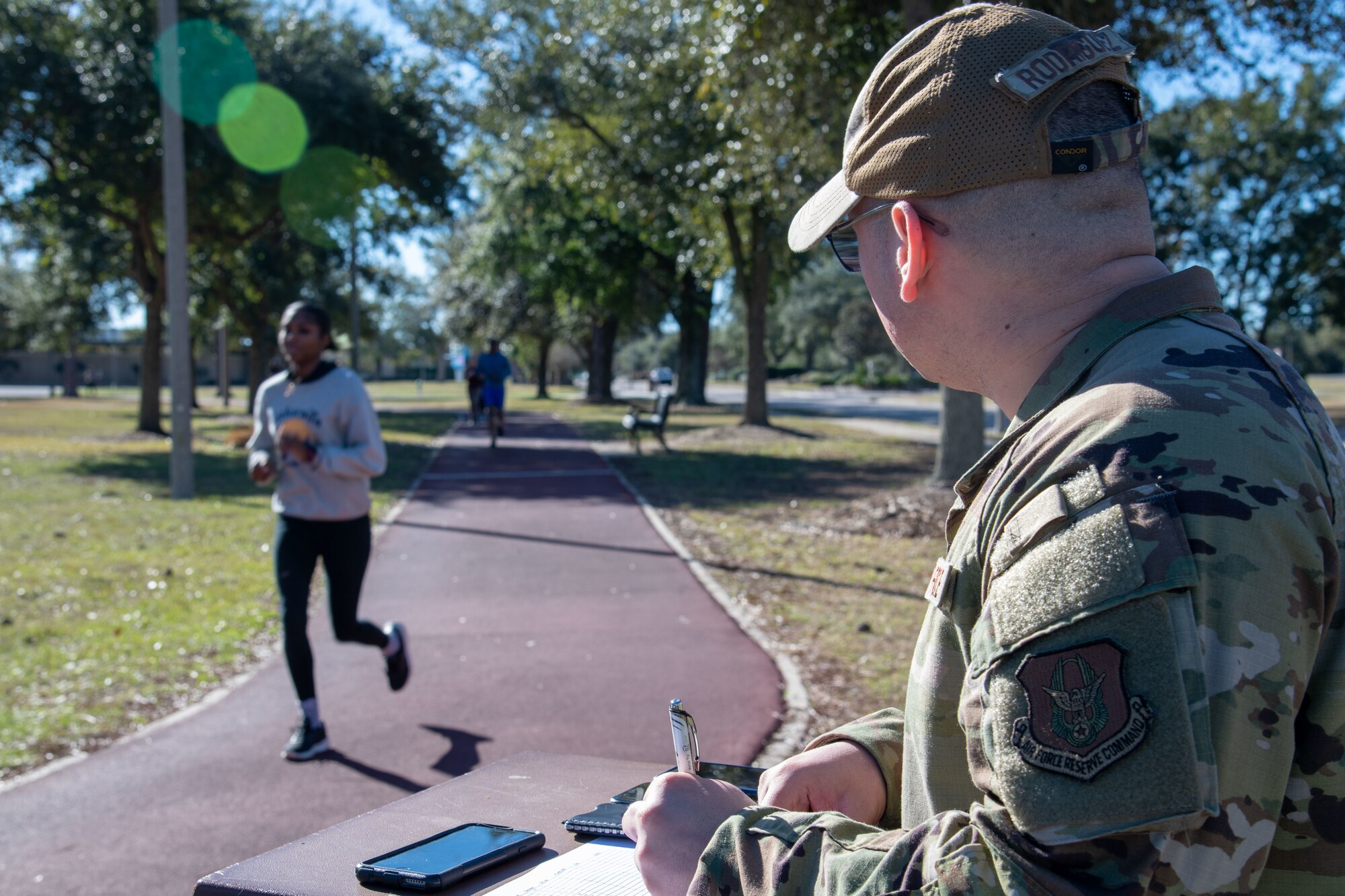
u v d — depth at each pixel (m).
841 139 11.27
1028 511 0.95
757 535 10.05
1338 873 0.91
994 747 0.91
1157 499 0.87
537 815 1.47
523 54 20.33
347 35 22.02
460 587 7.83
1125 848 0.83
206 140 20.22
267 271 35.84
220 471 16.66
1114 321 1.05
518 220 35.44
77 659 5.98
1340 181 39.91
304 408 4.72
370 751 4.62
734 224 22.22
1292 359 63.12
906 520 10.15
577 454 19.66
